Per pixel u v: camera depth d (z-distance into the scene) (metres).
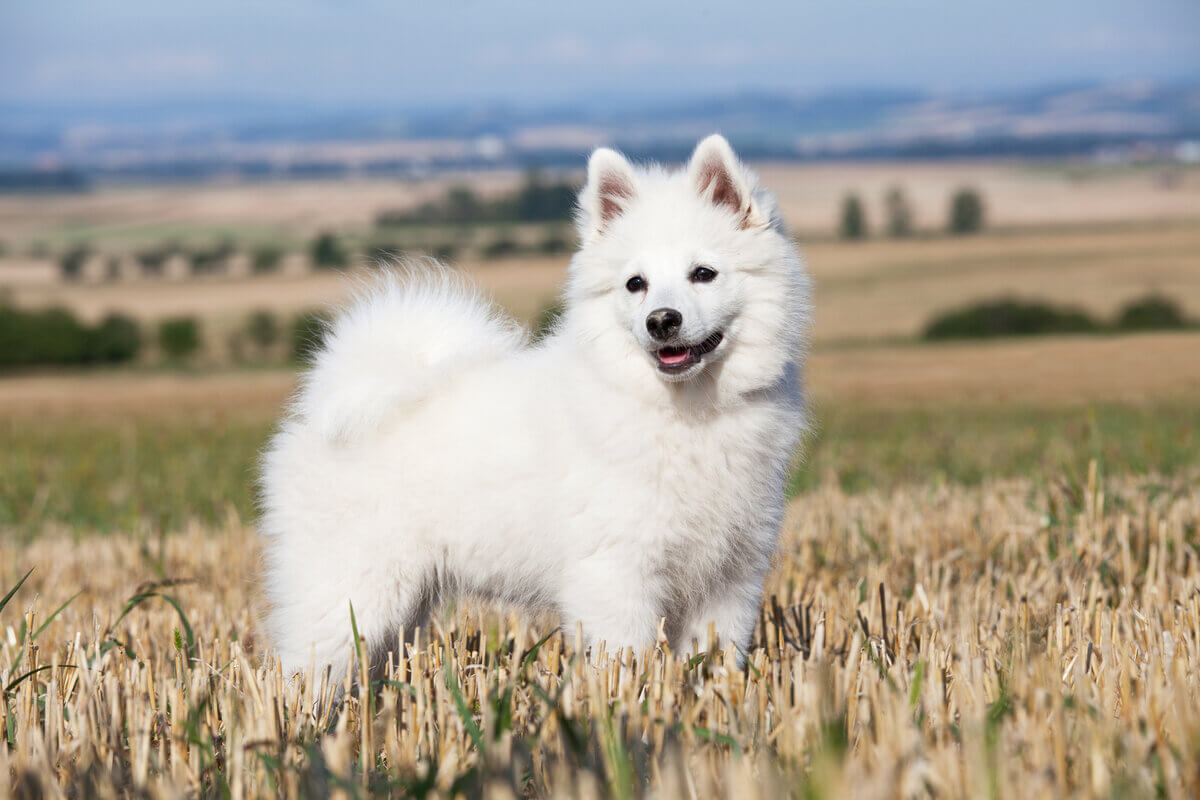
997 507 6.52
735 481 3.77
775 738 2.90
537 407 3.89
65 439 15.58
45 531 8.52
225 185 134.25
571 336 3.96
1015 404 17.89
